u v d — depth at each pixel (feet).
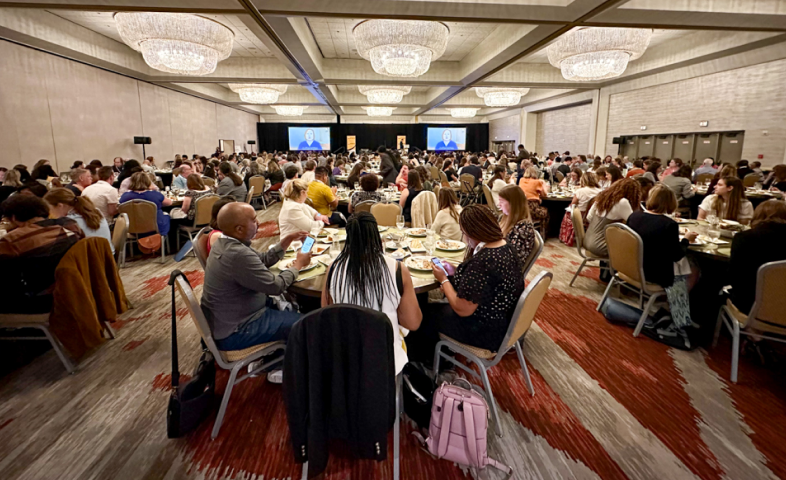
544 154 64.34
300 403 4.82
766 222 7.86
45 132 28.71
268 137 86.33
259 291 6.44
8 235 7.79
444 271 6.91
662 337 9.65
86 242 8.52
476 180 29.07
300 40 24.91
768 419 7.04
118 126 36.96
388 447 6.44
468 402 5.82
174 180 26.32
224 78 37.93
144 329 10.53
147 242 15.80
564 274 15.02
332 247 8.89
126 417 7.18
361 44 24.86
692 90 34.88
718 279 10.76
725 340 9.81
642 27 20.52
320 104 61.00
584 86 44.75
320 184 16.57
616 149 44.91
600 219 12.80
